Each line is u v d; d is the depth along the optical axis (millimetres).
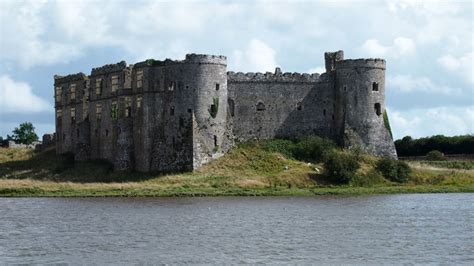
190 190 120312
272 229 80125
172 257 65250
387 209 98562
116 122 145000
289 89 148875
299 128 148875
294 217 89812
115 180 135625
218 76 140500
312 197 115812
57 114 161125
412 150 181250
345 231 78875
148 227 81562
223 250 68188
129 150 141750
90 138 152500
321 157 141500
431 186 128875
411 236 75875
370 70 147000
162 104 139250
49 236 75875
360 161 138125
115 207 100875
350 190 122562
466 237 75312
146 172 138625
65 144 158500
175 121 138000
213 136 138500
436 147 178250
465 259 64875
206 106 138625
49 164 151625
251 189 122125
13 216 91500
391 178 133750
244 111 146625
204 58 138875
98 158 150375
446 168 145125
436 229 80562
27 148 179875
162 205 103250
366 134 146250
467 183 132375
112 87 147125
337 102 149000
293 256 65812
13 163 155250
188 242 72125
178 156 136375
